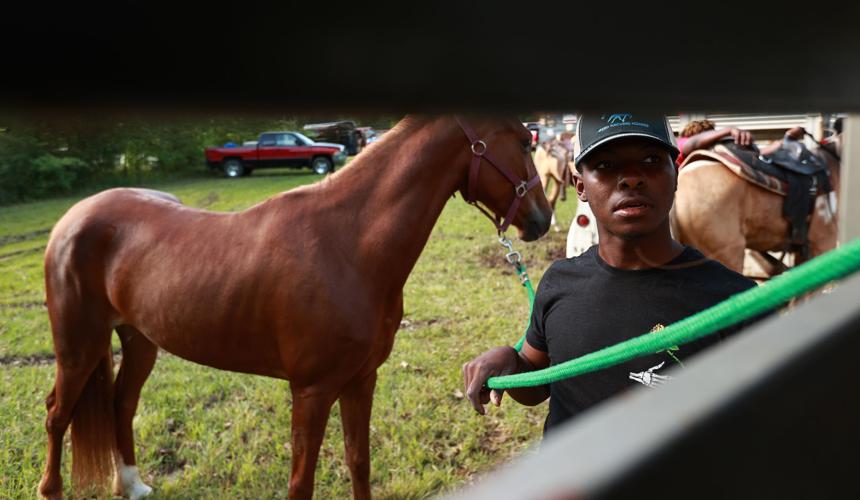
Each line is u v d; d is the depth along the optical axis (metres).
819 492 0.21
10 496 3.21
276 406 4.18
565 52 0.18
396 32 0.16
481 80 0.18
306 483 2.47
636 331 1.33
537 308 1.56
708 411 0.16
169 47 0.15
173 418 4.04
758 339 0.20
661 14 0.19
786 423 0.19
